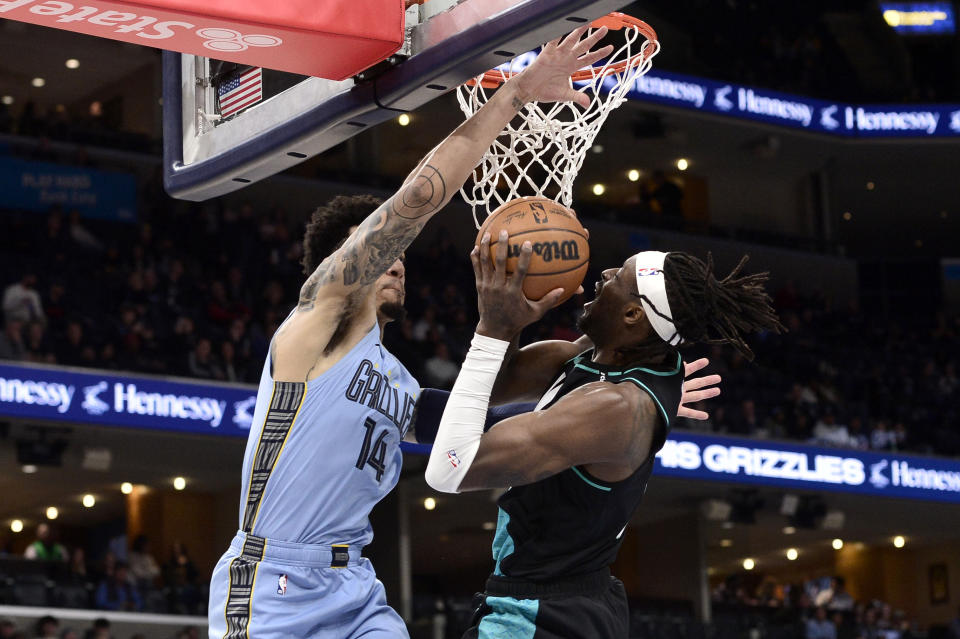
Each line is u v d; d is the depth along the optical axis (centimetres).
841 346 1850
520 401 271
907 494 1473
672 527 1673
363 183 1755
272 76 266
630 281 239
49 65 1731
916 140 1917
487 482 225
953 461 1512
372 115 245
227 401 1164
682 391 256
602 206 1883
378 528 1409
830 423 1527
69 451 1230
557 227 233
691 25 1934
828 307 1936
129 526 1533
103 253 1414
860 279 2188
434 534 1792
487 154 290
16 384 1058
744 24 1989
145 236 1459
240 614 238
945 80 2162
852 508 1588
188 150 288
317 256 268
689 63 1939
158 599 1178
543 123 293
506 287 228
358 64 239
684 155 1986
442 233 1666
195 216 1512
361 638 244
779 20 2055
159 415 1123
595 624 240
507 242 228
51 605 1099
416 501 1541
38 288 1318
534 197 240
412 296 1510
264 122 267
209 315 1343
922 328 2041
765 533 1814
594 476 234
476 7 221
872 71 2141
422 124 1886
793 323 1809
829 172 2062
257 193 1675
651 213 1914
